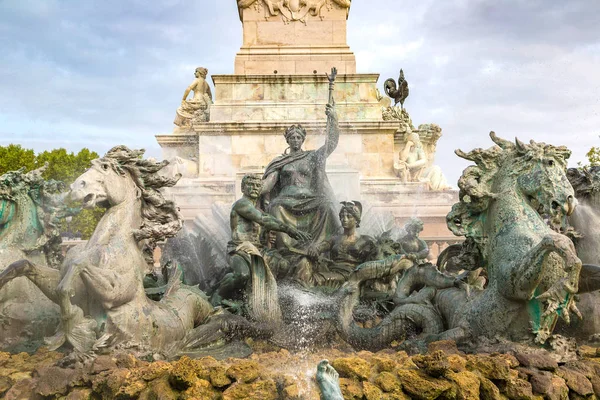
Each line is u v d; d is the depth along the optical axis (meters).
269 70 22.81
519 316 6.98
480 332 7.16
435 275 8.26
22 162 44.38
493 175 7.80
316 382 5.71
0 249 8.43
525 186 7.54
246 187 9.89
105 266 7.01
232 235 9.84
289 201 10.61
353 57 22.94
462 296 7.65
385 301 8.91
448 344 6.73
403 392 5.76
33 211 8.77
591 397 6.21
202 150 22.16
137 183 7.82
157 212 7.88
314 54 22.91
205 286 10.45
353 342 8.05
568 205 7.29
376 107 22.84
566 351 6.77
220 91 22.75
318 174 11.17
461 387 5.75
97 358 6.33
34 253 8.73
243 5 23.05
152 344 7.11
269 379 5.82
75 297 6.90
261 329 8.07
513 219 7.45
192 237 11.58
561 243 6.38
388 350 7.32
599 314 7.91
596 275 7.37
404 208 21.84
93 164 7.52
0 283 6.87
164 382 5.85
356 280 8.56
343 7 23.09
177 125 26.66
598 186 8.89
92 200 7.28
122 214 7.54
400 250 10.30
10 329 7.96
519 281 6.79
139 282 7.33
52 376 6.19
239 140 22.20
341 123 22.50
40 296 8.26
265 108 22.48
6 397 6.12
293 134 11.48
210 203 19.81
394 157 23.28
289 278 9.56
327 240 10.38
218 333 7.83
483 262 7.77
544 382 5.95
